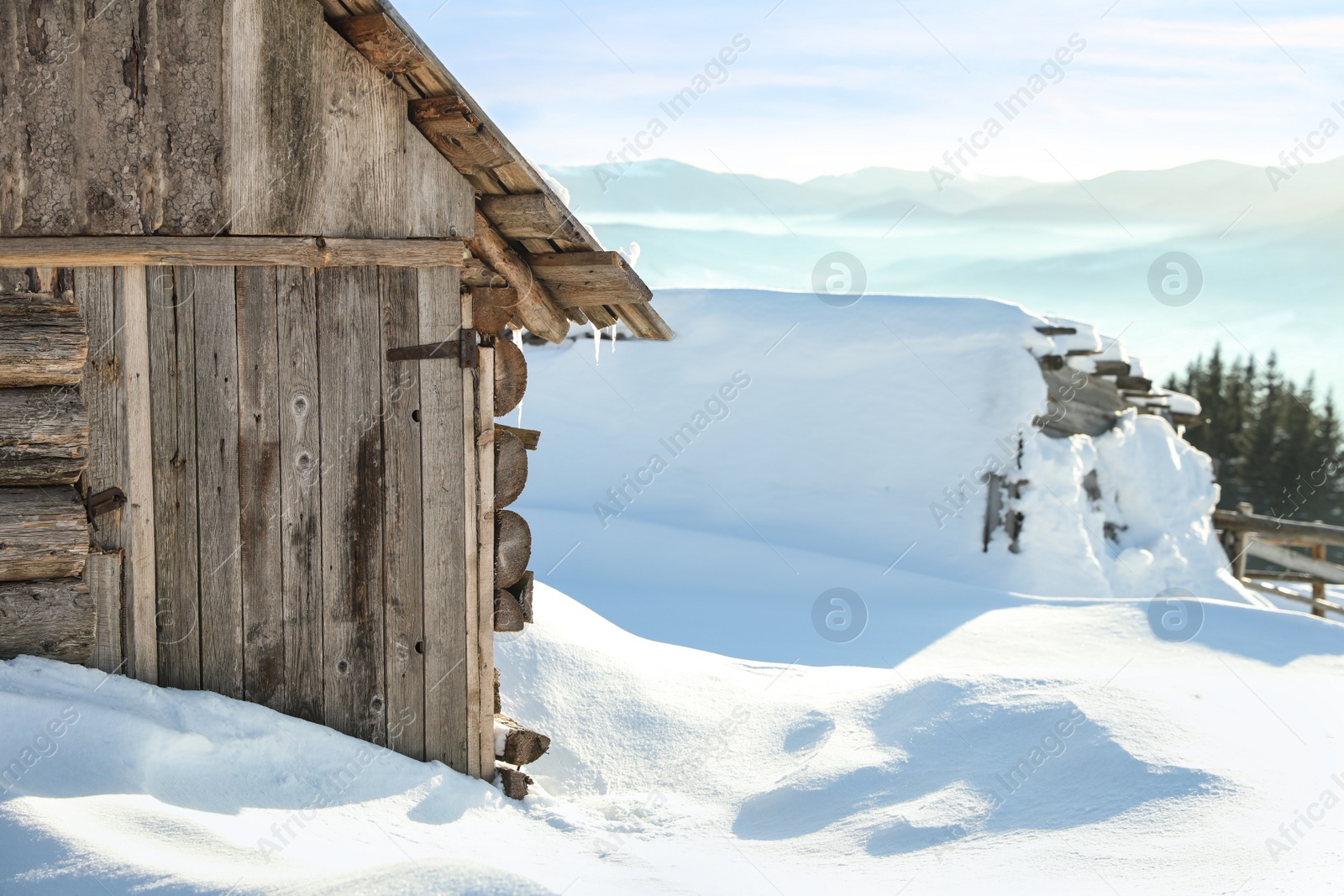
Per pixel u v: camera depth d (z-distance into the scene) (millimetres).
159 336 4078
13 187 3805
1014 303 12125
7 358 3713
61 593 3857
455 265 4719
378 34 4211
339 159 4359
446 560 4773
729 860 4062
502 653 6316
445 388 4730
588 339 13039
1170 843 3705
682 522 11953
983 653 8305
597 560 10953
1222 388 43438
